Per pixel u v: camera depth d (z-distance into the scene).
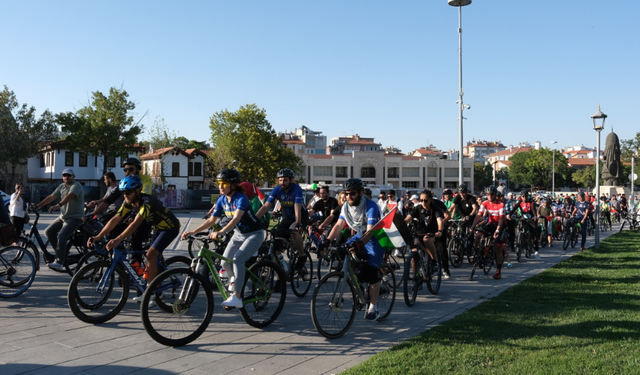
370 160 88.69
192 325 5.25
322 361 4.59
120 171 52.47
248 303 5.55
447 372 4.18
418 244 7.30
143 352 4.73
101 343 4.97
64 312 6.17
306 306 6.97
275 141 53.19
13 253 7.05
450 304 7.20
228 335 5.38
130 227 5.52
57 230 8.30
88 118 43.47
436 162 92.38
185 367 4.36
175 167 56.50
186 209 42.97
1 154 40.66
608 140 41.00
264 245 7.08
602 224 25.08
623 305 6.89
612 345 4.96
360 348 4.99
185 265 6.55
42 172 54.03
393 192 13.05
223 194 5.64
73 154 50.66
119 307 5.85
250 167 50.47
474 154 177.62
